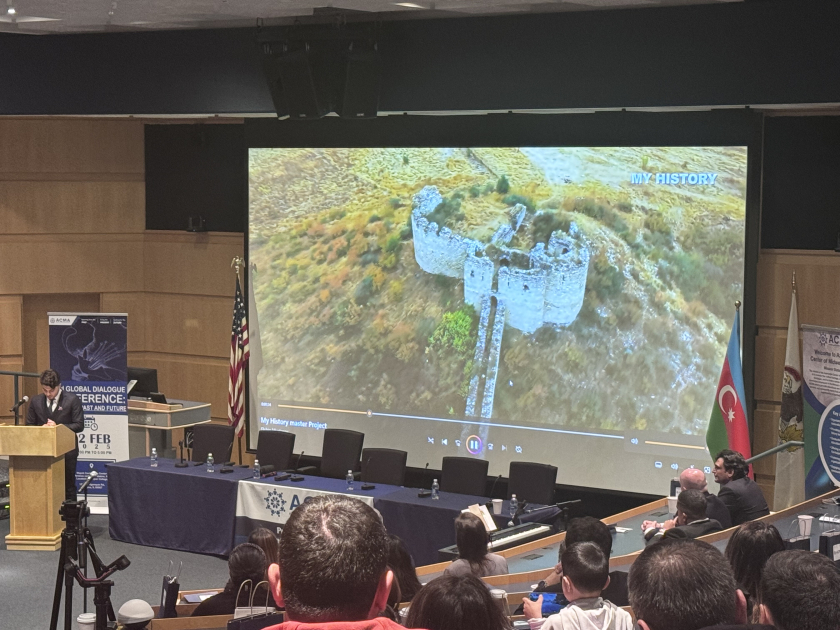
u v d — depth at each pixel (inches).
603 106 340.5
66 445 341.7
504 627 101.0
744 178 339.0
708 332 346.6
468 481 335.9
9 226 464.8
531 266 373.7
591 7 338.3
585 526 177.0
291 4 333.7
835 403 293.7
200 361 473.4
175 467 359.9
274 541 204.4
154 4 334.3
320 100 363.6
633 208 356.2
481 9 344.8
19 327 468.8
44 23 376.8
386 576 53.6
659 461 355.6
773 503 352.5
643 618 72.2
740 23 317.1
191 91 392.2
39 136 466.3
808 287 348.5
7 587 302.2
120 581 315.6
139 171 476.7
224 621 159.5
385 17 366.9
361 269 406.6
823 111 346.3
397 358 401.7
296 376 421.7
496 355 382.3
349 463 366.6
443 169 388.2
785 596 74.8
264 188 422.9
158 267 477.7
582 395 367.9
